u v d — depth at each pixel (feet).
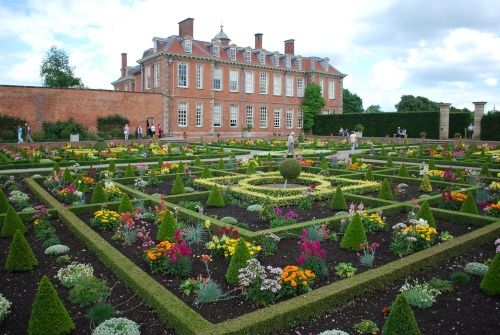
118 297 18.76
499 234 28.02
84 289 17.90
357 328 16.14
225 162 65.82
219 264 22.65
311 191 37.50
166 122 134.21
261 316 15.66
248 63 155.74
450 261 23.61
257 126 161.99
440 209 33.63
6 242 26.81
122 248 25.21
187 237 26.02
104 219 28.73
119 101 124.26
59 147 92.99
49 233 27.09
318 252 20.48
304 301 16.93
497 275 19.08
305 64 178.60
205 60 142.31
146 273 20.10
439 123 135.74
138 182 44.98
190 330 14.67
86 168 60.13
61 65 186.50
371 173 49.52
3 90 104.88
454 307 18.15
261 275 17.84
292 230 27.14
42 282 15.35
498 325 16.62
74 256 24.09
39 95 110.22
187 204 35.06
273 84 165.68
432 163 59.52
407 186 48.60
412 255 22.56
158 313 16.89
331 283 19.85
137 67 162.91
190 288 18.88
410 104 242.58
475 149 90.79
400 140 128.57
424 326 16.48
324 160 62.95
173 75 135.23
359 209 28.84
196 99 141.38
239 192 39.27
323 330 16.17
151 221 31.50
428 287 19.75
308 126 173.47
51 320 15.20
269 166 58.44
